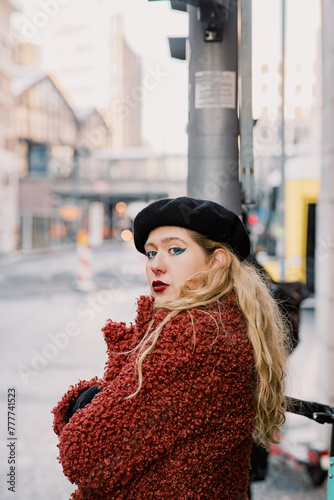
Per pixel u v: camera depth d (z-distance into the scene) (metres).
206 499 1.05
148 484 1.03
